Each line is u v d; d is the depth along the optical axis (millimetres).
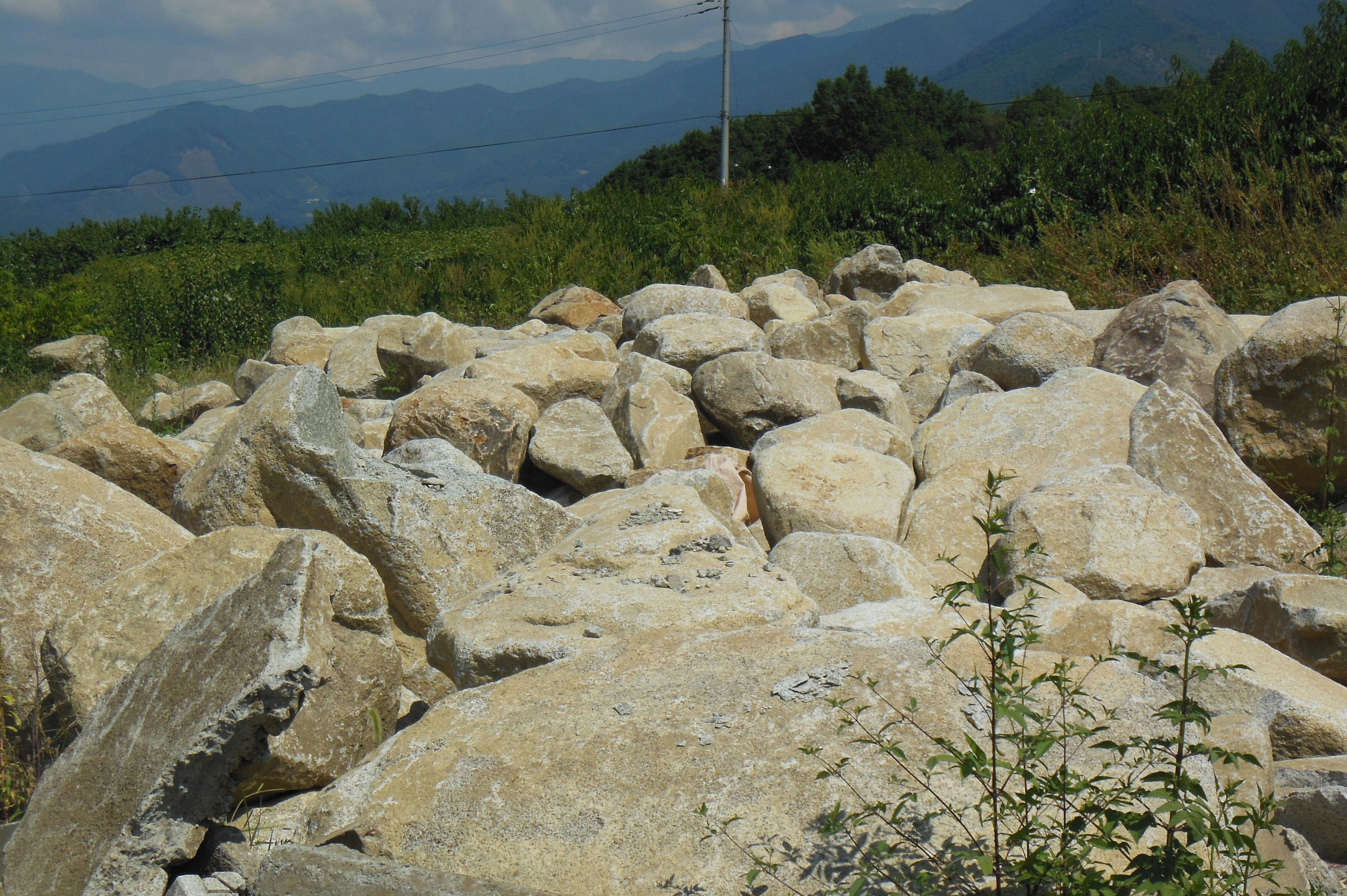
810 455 5945
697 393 8125
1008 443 6379
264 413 4680
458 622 3754
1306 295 9836
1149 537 4742
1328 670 3955
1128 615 3842
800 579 4445
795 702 2920
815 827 2551
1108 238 13117
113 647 3615
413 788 2891
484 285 17453
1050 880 2131
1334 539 5168
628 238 18938
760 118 42500
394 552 4500
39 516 4176
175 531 4520
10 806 3268
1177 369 7168
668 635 3395
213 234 32500
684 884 2480
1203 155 15062
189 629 3100
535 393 8523
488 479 4914
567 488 7359
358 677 3457
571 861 2600
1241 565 5266
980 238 17031
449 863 2666
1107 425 6215
